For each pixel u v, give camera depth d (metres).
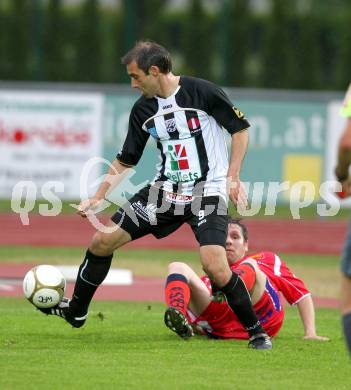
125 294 39.12
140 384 19.31
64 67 91.38
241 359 22.42
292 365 21.89
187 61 94.50
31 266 48.66
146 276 46.00
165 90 23.88
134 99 65.38
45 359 21.81
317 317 32.19
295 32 93.19
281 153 65.12
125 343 24.59
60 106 65.19
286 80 92.88
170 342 24.83
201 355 22.83
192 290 25.20
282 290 26.02
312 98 65.06
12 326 27.36
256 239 64.56
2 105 64.94
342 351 23.83
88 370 20.59
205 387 19.22
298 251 62.88
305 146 65.12
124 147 24.95
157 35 98.06
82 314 25.08
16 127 65.19
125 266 50.16
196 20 94.56
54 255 54.97
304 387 19.53
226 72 90.19
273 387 19.42
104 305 34.81
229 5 90.44
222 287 23.56
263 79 92.75
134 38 90.06
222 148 24.25
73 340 25.00
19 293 38.28
